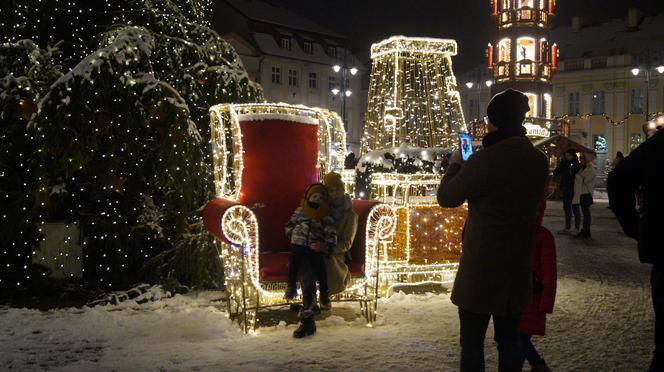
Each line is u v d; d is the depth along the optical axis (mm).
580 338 4973
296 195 6254
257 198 6137
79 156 6270
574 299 6434
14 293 6539
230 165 7469
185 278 6793
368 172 7523
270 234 6102
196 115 7816
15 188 6965
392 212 5496
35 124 6184
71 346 4680
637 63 47906
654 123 4863
